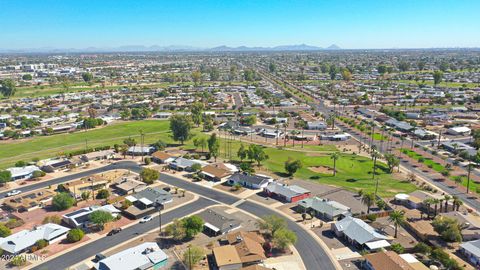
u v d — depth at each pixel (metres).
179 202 141.75
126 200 136.12
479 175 167.38
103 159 195.50
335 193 148.38
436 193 146.38
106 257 102.12
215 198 145.62
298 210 133.88
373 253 99.81
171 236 115.94
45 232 113.75
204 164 181.75
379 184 157.38
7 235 114.38
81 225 120.94
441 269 96.25
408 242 110.31
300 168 176.00
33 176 166.12
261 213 132.25
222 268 96.62
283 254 105.19
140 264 96.62
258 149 183.38
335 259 102.56
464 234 110.31
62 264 100.75
